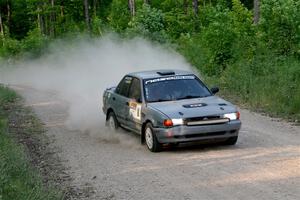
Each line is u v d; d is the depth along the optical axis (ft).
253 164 32.99
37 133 50.52
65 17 220.43
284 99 56.29
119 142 43.27
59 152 41.22
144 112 39.22
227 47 82.23
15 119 60.49
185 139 36.45
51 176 33.94
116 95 45.19
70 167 36.06
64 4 224.12
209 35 83.46
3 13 250.78
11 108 71.05
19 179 30.32
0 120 54.34
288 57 70.44
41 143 45.39
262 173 30.83
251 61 73.20
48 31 219.00
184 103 38.65
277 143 38.91
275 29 72.64
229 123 36.94
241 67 74.08
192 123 36.27
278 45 72.54
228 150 37.40
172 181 30.58
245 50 79.61
